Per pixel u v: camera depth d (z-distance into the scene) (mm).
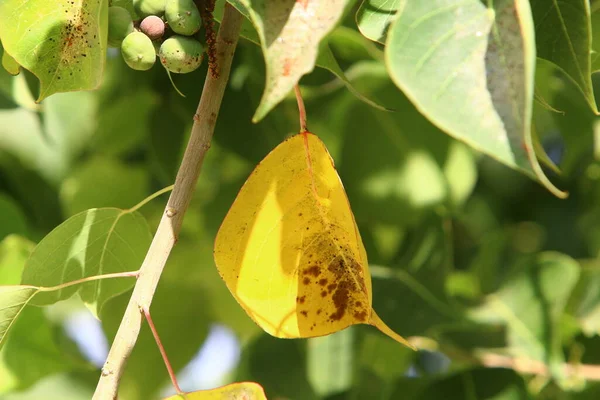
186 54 606
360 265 601
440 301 790
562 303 799
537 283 807
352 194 828
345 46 745
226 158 834
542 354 789
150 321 597
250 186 606
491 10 546
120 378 597
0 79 749
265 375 817
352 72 785
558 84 803
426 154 829
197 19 605
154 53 611
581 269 826
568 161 829
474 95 540
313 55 550
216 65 607
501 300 810
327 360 820
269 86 548
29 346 778
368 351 831
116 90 825
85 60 615
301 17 553
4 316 634
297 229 606
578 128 819
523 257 817
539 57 605
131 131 838
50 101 844
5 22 610
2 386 772
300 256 606
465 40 544
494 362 784
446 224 818
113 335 829
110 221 646
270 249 606
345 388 817
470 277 839
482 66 542
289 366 818
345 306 605
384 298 780
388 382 830
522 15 542
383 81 808
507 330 796
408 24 544
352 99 819
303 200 606
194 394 599
